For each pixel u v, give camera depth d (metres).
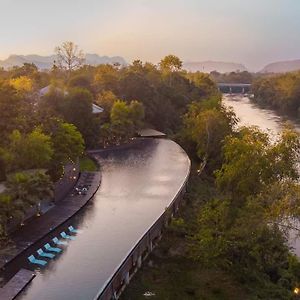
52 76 131.12
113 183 56.03
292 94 161.75
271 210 34.50
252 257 37.97
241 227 37.00
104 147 78.81
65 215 43.97
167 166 64.75
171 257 40.75
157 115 108.12
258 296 34.59
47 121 58.56
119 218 43.50
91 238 38.56
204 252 37.28
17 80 95.81
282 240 36.81
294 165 45.06
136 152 75.00
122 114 85.12
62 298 28.86
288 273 36.97
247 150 42.12
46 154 50.44
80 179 57.31
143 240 38.41
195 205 55.22
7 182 43.66
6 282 30.84
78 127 76.62
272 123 132.62
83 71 140.50
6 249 35.72
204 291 35.41
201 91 144.25
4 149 51.53
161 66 149.50
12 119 56.84
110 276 31.30
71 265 33.44
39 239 38.09
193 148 84.19
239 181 42.41
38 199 42.41
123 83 109.88
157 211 45.44
